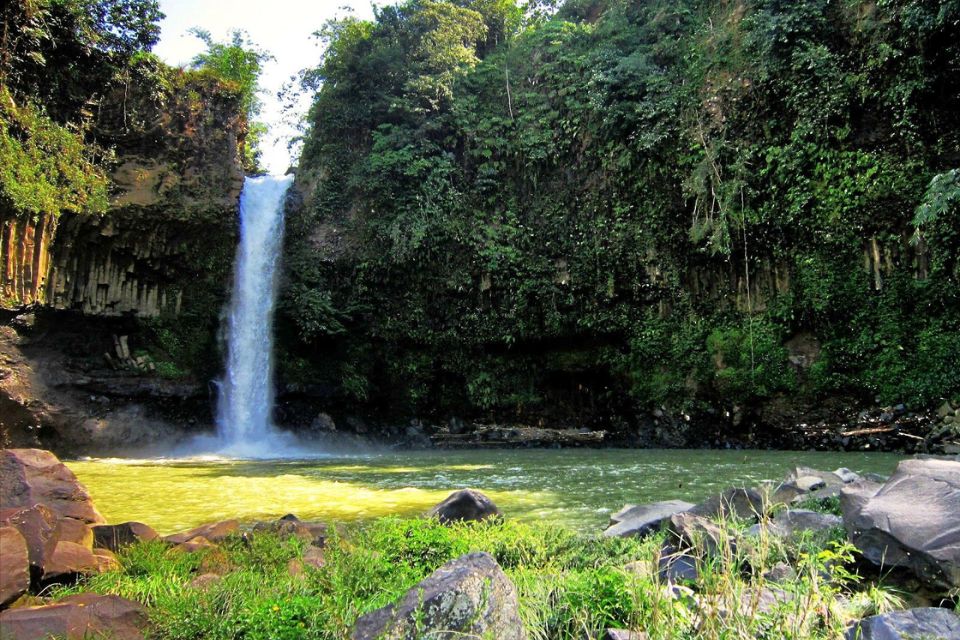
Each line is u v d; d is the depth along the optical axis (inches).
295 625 153.9
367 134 1192.8
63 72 954.1
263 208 1112.2
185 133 1038.4
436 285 1080.8
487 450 959.6
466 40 1302.9
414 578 202.4
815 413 821.9
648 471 589.6
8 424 820.6
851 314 799.1
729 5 981.2
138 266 1008.9
